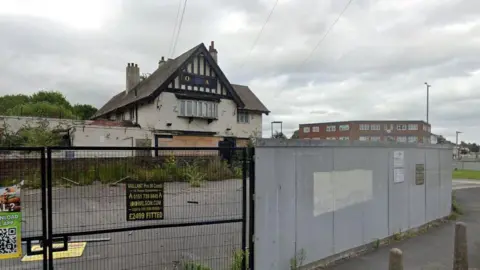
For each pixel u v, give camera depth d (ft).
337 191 19.69
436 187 30.81
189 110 84.74
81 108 179.11
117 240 21.25
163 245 20.34
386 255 20.36
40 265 17.03
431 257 20.02
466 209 38.78
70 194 13.50
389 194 23.98
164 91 81.35
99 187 13.94
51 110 124.47
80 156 15.03
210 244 20.56
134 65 100.53
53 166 13.28
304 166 17.70
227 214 21.45
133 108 86.79
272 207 15.97
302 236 17.44
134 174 14.52
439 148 31.48
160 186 14.03
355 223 20.85
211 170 16.51
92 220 21.83
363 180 21.63
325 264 18.57
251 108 98.94
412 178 26.84
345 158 20.34
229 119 91.91
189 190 16.01
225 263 16.81
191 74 85.10
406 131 248.52
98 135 69.00
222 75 89.66
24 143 59.52
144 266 16.84
